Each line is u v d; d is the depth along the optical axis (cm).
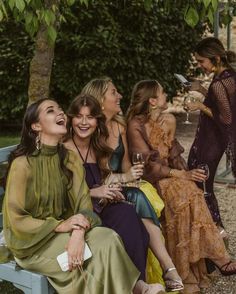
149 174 373
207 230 364
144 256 321
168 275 335
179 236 362
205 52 420
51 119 298
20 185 295
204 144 431
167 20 810
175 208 364
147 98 378
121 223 320
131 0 767
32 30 335
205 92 462
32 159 300
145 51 792
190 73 907
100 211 329
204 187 415
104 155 347
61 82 775
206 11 336
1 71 777
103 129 346
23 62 764
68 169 311
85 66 759
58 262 286
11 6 289
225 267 373
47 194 301
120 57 778
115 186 332
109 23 760
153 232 342
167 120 386
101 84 361
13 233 297
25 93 784
